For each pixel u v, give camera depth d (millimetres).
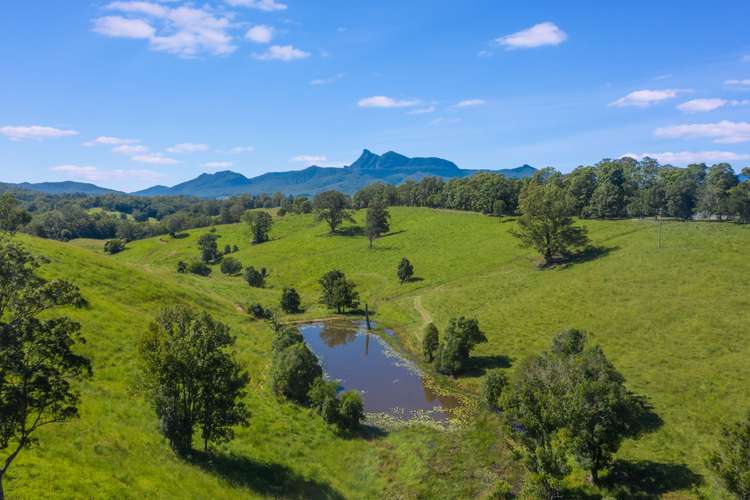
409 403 44094
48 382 15320
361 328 71375
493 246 108812
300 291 100000
